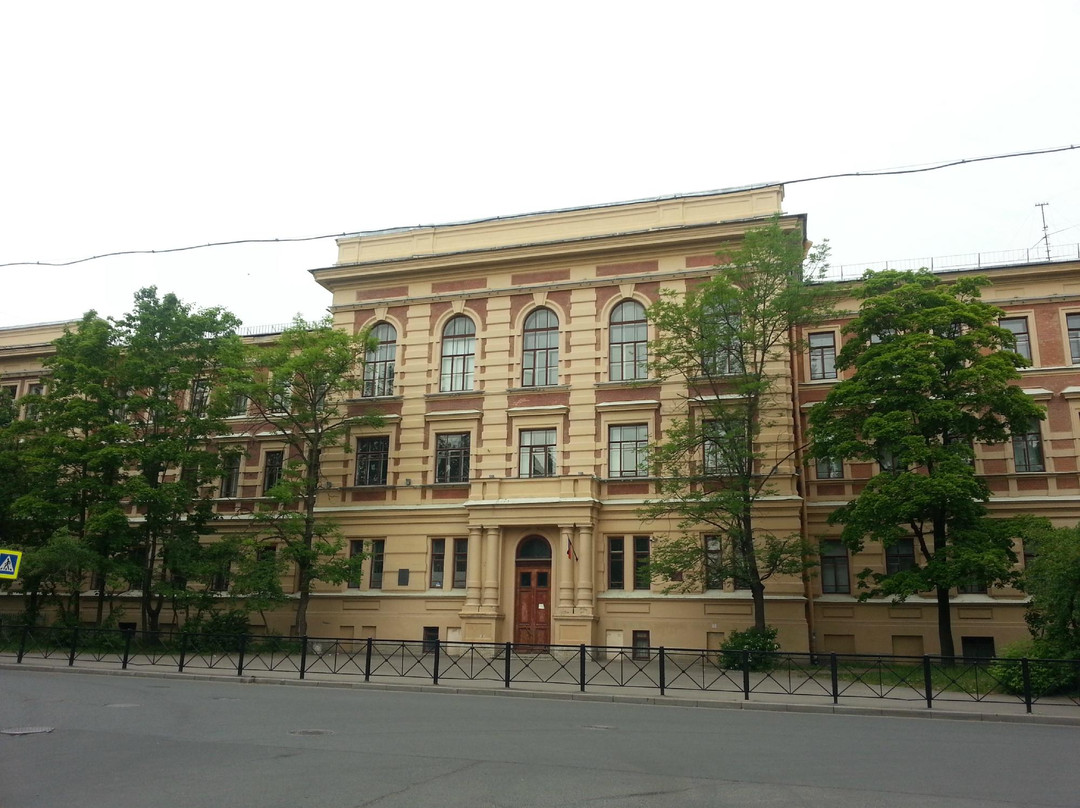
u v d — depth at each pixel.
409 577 32.88
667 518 30.20
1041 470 30.55
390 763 10.30
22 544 33.91
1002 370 24.34
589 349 32.97
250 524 34.91
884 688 20.20
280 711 15.23
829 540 31.34
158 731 12.59
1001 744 12.87
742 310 27.58
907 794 9.06
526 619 30.81
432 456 34.00
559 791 8.89
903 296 26.42
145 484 30.33
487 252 34.62
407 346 35.41
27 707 15.17
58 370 32.50
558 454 32.41
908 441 23.89
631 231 33.19
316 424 33.19
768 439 30.25
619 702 18.88
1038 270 31.70
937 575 23.34
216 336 33.91
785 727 14.69
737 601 29.20
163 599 33.19
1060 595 19.28
